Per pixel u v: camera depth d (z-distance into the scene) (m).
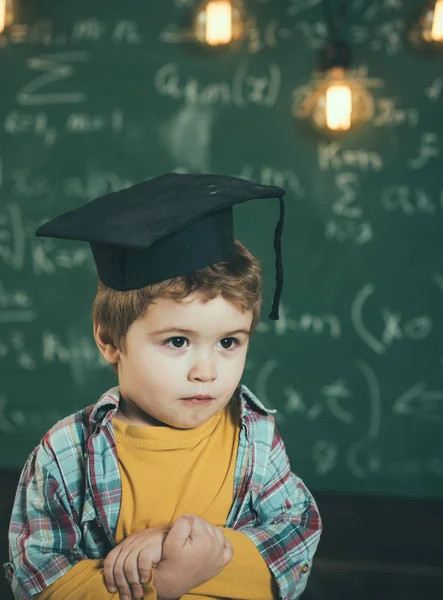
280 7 2.98
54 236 0.84
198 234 0.83
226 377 0.83
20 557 0.88
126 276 0.82
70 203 3.15
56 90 3.13
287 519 0.94
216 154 3.05
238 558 0.86
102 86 3.10
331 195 3.00
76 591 0.83
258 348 3.08
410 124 2.94
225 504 0.91
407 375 3.01
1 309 3.21
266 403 3.09
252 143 3.03
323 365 3.05
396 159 2.95
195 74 3.05
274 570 0.87
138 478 0.88
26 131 3.16
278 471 0.96
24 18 3.12
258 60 3.01
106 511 0.88
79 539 0.90
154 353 0.81
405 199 2.96
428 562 2.61
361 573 2.55
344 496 3.05
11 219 3.19
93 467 0.89
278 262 0.93
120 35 3.08
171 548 0.80
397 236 2.97
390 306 3.00
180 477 0.89
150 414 0.85
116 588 0.81
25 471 0.96
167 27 3.05
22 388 3.22
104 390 3.19
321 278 3.02
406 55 2.92
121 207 0.86
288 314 3.05
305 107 2.98
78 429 0.93
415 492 3.04
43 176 3.16
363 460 3.06
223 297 0.80
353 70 2.95
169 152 3.08
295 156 3.01
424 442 3.02
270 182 3.02
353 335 3.02
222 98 3.04
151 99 3.08
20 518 0.94
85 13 3.09
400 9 2.91
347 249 3.00
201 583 0.82
